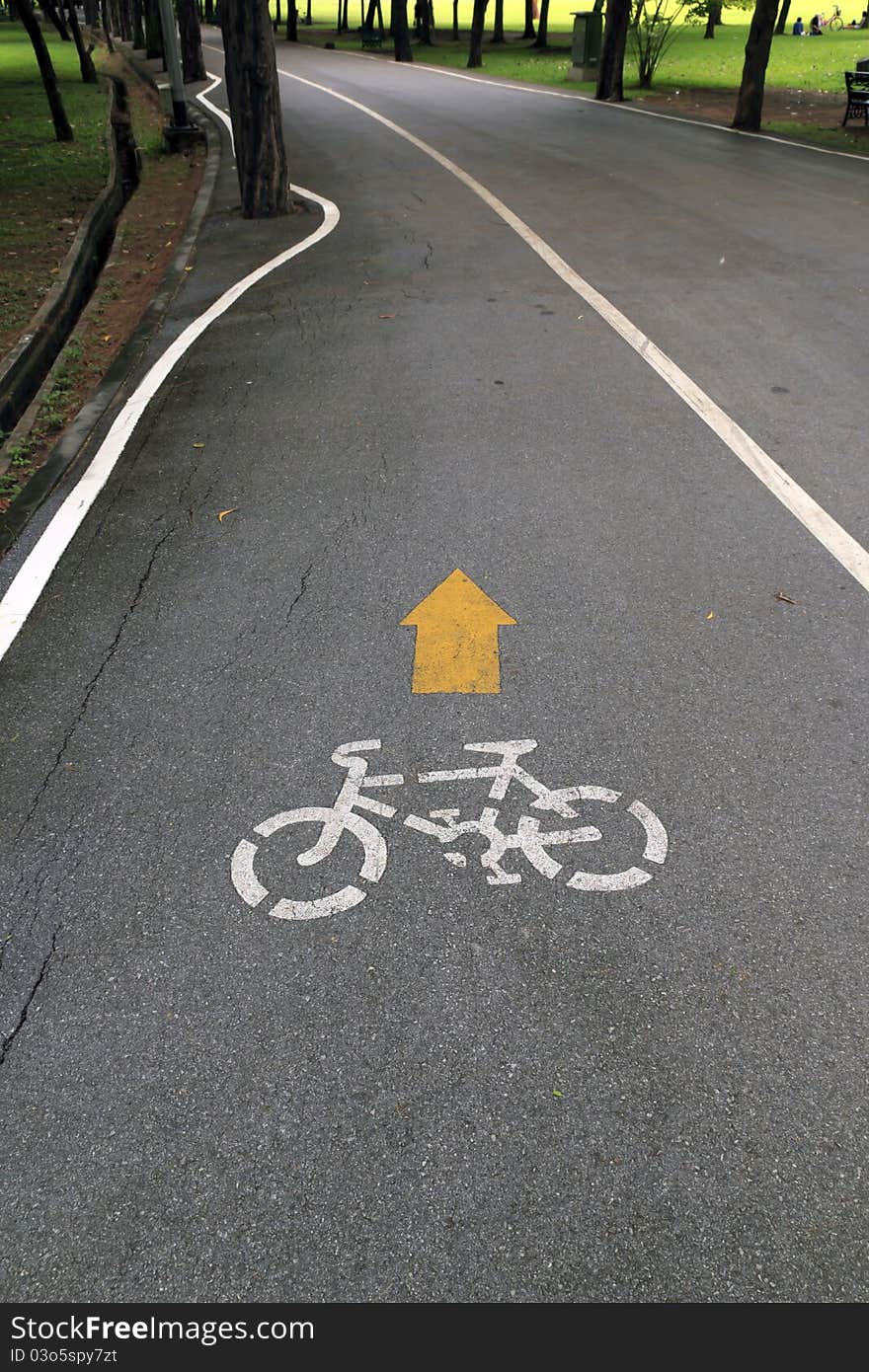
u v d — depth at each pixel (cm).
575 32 3319
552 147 1877
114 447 679
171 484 619
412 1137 252
